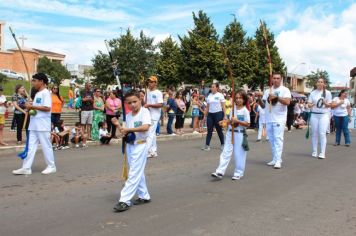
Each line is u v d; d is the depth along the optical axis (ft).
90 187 23.79
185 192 22.99
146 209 19.48
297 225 17.51
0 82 149.18
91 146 42.14
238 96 25.96
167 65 148.25
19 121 39.75
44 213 18.65
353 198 22.27
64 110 82.07
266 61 152.15
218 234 16.22
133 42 114.32
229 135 26.35
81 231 16.34
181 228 16.85
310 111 37.70
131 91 19.29
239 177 26.84
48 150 27.55
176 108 54.44
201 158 35.60
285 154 39.06
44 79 27.22
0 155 35.47
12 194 21.98
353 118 77.87
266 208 20.02
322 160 35.65
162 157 35.83
